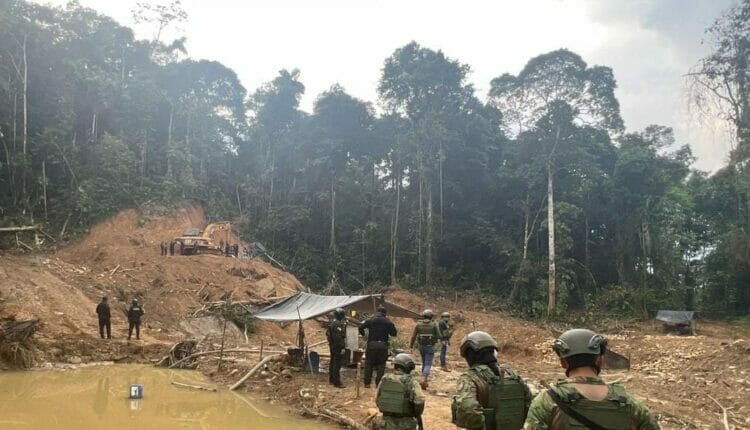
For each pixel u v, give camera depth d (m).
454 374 15.70
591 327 34.88
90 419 10.67
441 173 45.34
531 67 39.47
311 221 49.25
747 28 28.19
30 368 16.50
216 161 52.38
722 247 44.03
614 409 2.72
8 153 36.22
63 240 33.69
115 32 49.06
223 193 51.12
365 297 15.33
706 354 19.92
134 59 49.72
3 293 20.66
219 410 11.73
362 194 48.25
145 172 45.12
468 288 43.59
